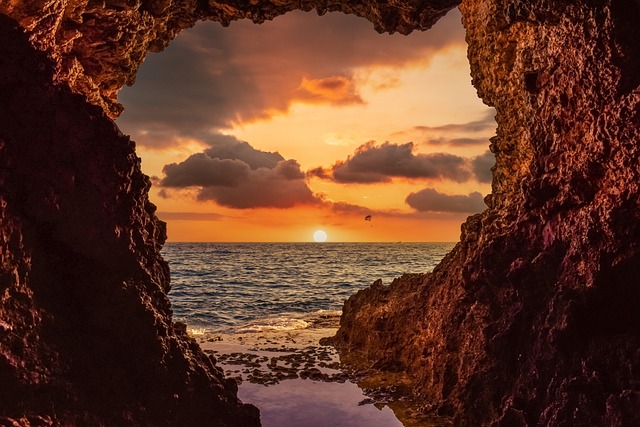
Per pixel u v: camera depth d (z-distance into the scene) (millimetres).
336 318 21953
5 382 4457
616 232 6176
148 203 6766
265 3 9055
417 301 11625
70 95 5691
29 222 5230
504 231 8352
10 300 4812
